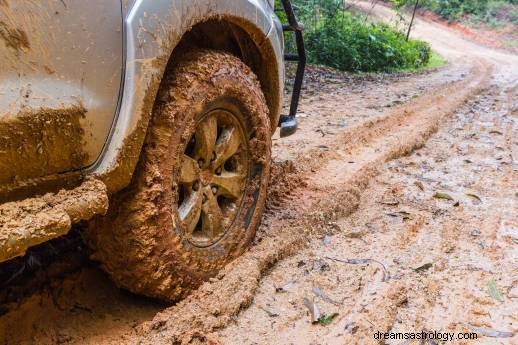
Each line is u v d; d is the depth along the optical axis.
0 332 2.29
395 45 18.62
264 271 3.01
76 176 2.03
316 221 3.68
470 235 3.68
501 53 31.88
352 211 4.06
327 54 15.23
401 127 7.01
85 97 1.98
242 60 3.21
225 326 2.51
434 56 25.16
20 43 1.77
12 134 1.77
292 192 4.17
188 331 2.40
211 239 2.74
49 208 1.91
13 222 1.79
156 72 2.24
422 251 3.41
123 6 2.10
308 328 2.57
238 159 2.92
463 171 5.23
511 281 3.07
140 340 2.33
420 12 42.34
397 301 2.82
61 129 1.92
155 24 2.22
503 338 2.55
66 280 2.64
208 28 2.94
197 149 2.63
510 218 4.01
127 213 2.28
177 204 2.46
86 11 1.96
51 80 1.87
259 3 3.05
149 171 2.31
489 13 40.34
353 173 4.86
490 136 6.85
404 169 5.26
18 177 1.84
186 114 2.45
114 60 2.07
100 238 2.36
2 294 2.46
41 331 2.36
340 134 6.27
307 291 2.87
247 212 3.00
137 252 2.31
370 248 3.43
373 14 33.94
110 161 2.13
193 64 2.57
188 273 2.54
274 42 3.19
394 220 3.91
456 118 8.09
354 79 13.64
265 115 3.02
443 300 2.87
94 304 2.60
